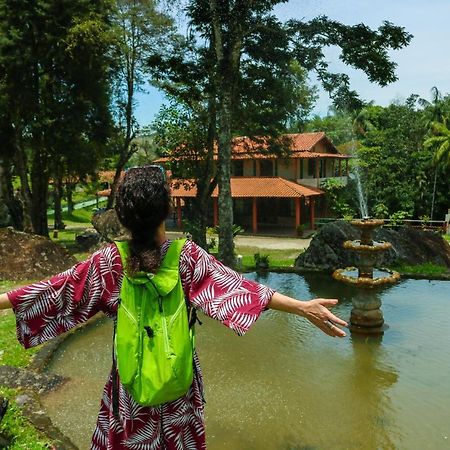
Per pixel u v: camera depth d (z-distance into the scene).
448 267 12.87
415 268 11.67
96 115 19.80
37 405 4.22
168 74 17.08
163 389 1.57
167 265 1.71
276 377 5.25
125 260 1.72
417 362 5.73
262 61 15.84
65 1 17.70
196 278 1.74
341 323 1.68
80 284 1.75
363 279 6.63
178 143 20.86
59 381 5.01
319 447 3.81
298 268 11.62
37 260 11.37
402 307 8.21
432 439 3.94
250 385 5.03
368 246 6.61
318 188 35.16
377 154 37.44
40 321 1.75
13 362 5.53
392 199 36.28
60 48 17.81
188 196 32.62
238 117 17.53
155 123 21.52
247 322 1.64
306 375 5.32
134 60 21.94
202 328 6.99
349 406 4.55
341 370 5.48
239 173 35.53
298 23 13.91
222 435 3.98
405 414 4.40
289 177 34.59
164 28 20.97
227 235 13.88
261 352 6.04
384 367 5.56
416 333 6.80
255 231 32.69
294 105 17.92
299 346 6.27
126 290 1.68
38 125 17.92
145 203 1.69
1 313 7.68
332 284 10.34
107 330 7.03
